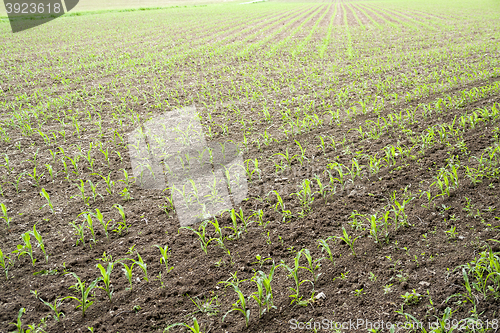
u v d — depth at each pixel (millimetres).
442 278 3184
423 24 21453
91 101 8969
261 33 21094
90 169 5523
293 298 3139
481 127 6070
